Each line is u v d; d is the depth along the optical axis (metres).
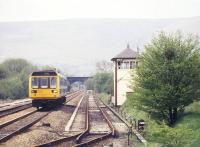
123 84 56.62
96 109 52.91
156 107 26.98
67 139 23.67
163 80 27.09
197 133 20.67
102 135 26.27
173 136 19.52
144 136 24.80
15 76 93.62
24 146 21.20
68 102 65.94
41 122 32.34
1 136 24.36
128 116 37.53
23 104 58.88
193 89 26.56
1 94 84.00
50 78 46.34
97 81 118.50
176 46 27.52
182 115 27.11
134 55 57.03
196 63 26.94
